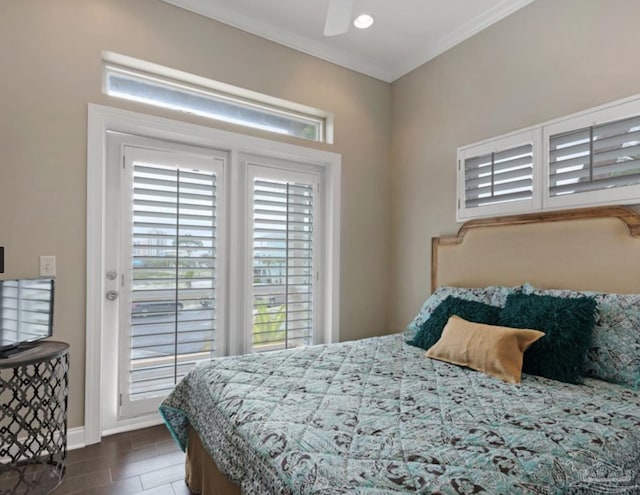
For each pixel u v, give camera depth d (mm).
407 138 3369
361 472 901
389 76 3502
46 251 2100
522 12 2490
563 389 1498
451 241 2859
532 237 2324
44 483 1822
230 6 2600
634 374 1553
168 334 2561
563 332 1700
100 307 2250
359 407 1299
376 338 2447
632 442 1083
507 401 1353
